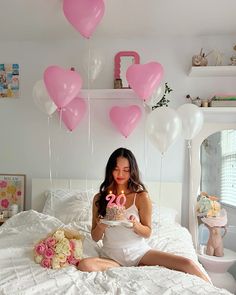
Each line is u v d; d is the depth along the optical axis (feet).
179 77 9.23
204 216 8.20
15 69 9.78
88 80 9.32
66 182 9.52
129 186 6.02
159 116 6.51
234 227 9.02
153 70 7.02
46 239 5.33
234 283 7.71
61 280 4.44
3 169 10.03
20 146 9.92
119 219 5.38
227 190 9.12
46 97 7.66
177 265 5.10
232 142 9.11
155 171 9.43
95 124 9.61
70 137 9.71
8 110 9.90
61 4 7.21
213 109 8.43
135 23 8.25
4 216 9.48
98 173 9.63
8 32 9.00
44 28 8.68
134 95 9.27
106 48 9.43
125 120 8.47
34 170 9.90
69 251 5.11
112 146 9.57
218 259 7.73
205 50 9.12
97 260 5.18
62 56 9.60
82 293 4.09
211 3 7.05
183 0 6.92
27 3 7.17
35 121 9.82
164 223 7.64
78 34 9.16
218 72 8.68
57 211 8.59
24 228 6.87
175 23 8.23
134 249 5.52
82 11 6.52
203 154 9.17
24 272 4.74
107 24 8.33
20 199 9.87
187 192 9.32
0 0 7.01
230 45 9.05
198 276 4.92
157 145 6.77
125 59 9.26
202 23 8.20
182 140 9.31
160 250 5.99
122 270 4.81
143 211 5.82
